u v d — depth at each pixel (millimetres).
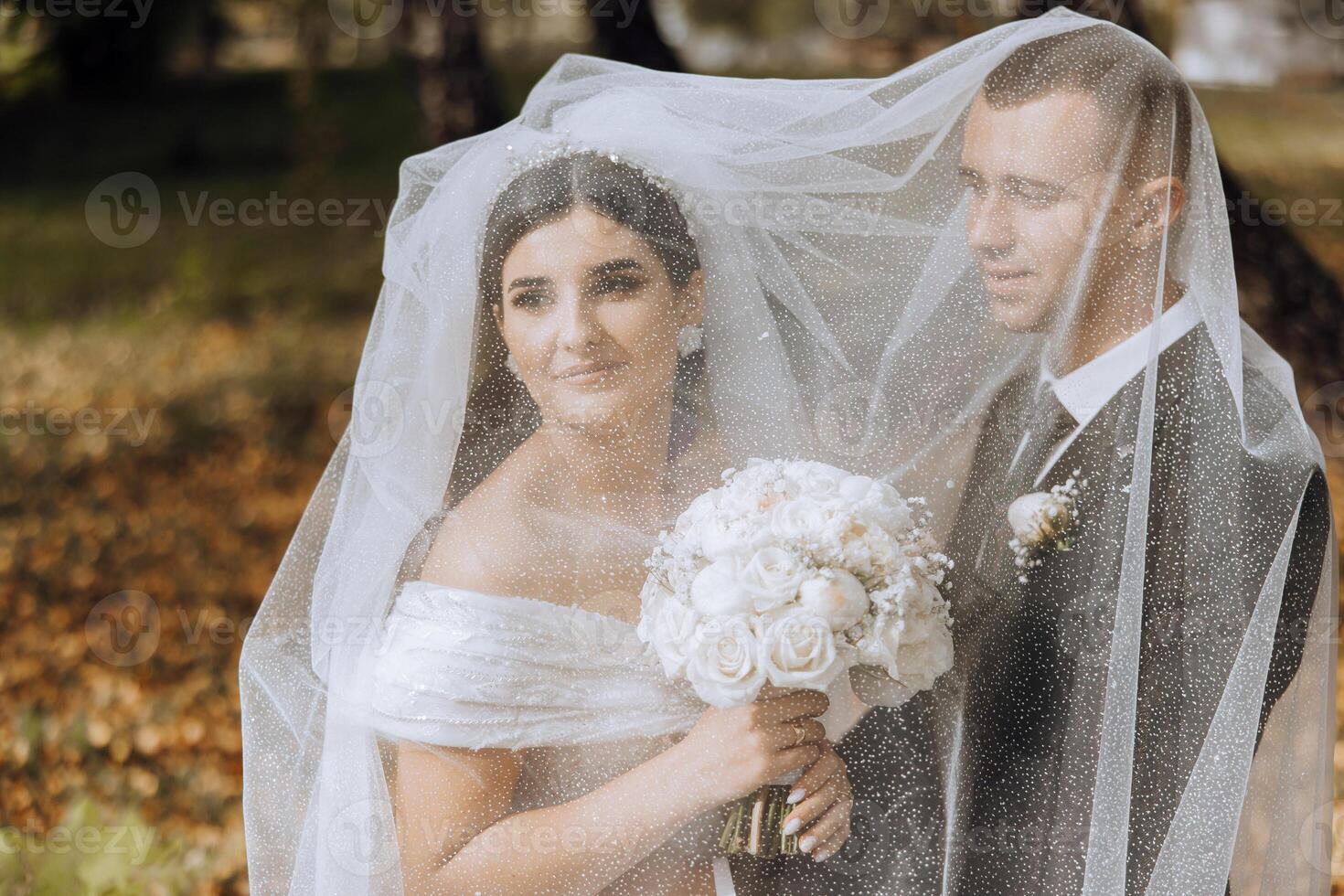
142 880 3506
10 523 7082
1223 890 1762
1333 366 5297
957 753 1837
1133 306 1837
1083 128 1829
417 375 1924
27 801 4180
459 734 1756
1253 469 1816
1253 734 1768
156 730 4707
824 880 1832
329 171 13633
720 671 1699
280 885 1970
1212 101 4016
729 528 1745
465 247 1906
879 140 1933
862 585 1742
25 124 15383
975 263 1915
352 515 1970
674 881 1809
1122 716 1753
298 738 1996
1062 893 1775
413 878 1782
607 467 1859
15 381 9711
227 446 8172
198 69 16453
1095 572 1800
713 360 1914
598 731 1786
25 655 5477
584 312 1861
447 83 6426
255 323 10828
